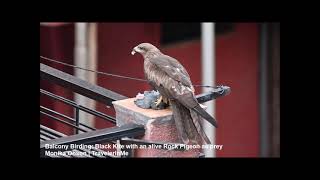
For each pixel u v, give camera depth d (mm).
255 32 21547
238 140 22016
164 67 11352
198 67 20672
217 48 21266
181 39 20359
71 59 19062
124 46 19656
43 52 19000
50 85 18266
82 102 17922
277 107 22047
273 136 22156
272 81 21891
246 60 21656
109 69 19578
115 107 11727
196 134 11211
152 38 19938
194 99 11141
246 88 21797
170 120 11359
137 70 19766
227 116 21828
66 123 12484
